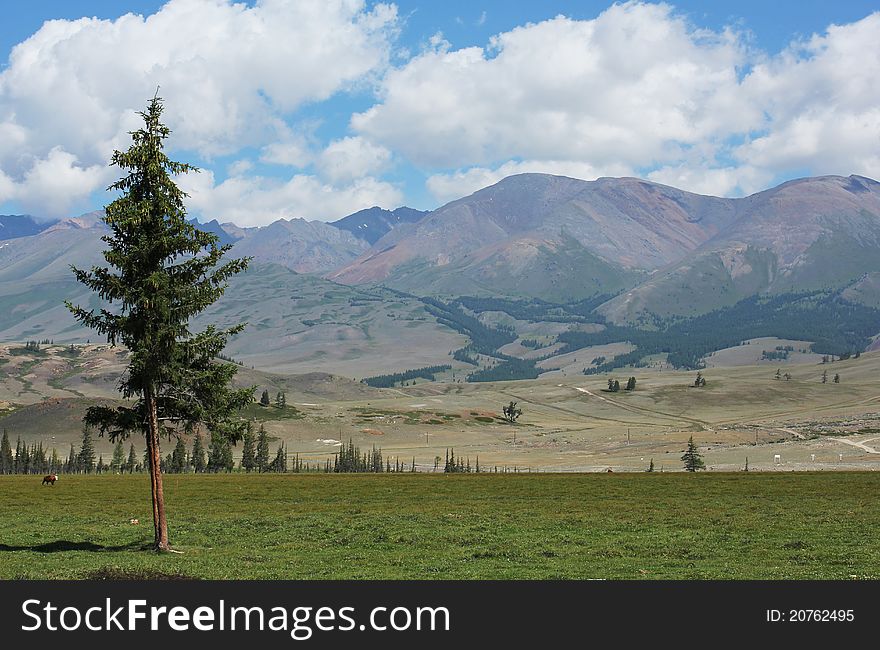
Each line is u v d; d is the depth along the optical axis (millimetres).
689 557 42031
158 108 43562
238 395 45594
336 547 46938
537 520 57625
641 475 109062
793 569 38406
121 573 37156
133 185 43406
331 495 81562
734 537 48375
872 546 44531
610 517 59031
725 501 69312
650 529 52375
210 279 44375
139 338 42594
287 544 47812
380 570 39062
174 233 43094
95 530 55281
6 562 41469
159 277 41750
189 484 99500
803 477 95938
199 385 44719
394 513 63969
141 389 44812
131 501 76375
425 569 39156
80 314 42562
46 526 58188
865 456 199250
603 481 95562
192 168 44281
